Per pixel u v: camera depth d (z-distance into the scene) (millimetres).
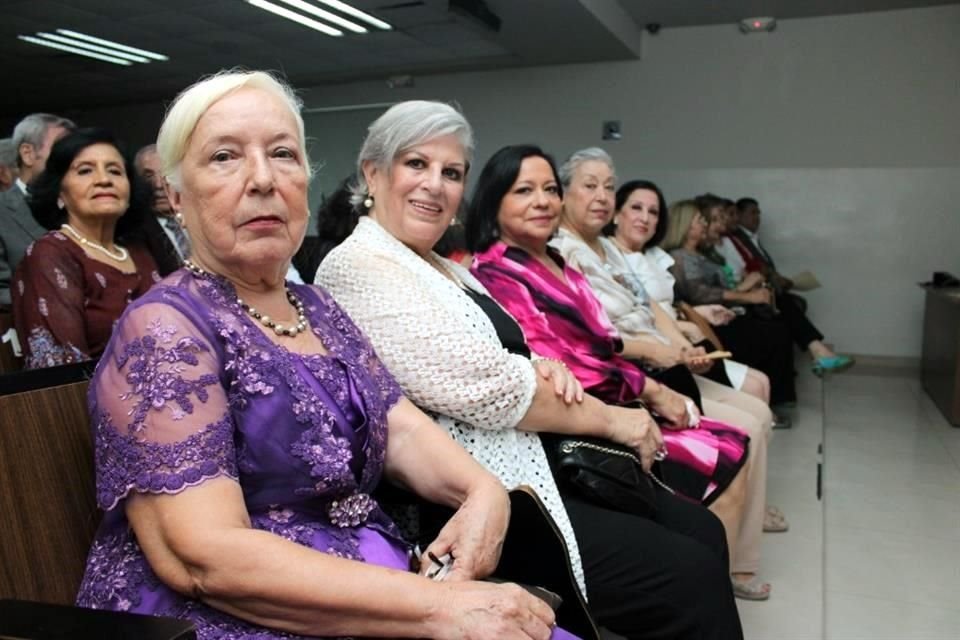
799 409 4395
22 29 4770
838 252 5910
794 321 4840
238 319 949
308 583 799
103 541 907
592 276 2404
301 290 1140
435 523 1228
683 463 1867
